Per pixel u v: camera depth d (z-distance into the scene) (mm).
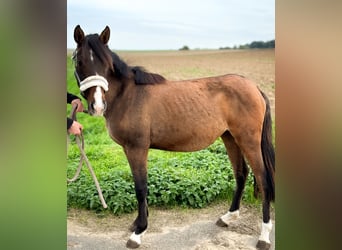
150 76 3262
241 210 4098
